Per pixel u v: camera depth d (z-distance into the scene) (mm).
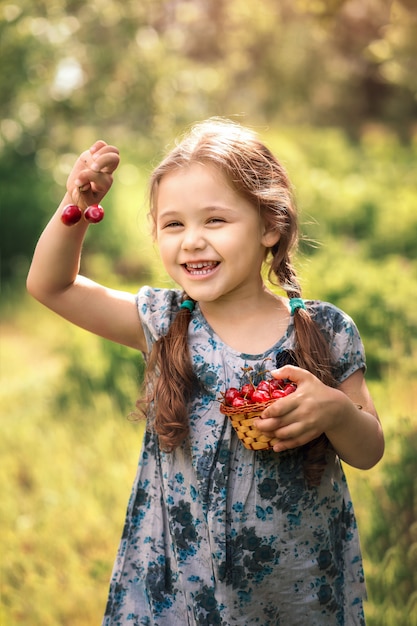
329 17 7070
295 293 2588
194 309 2549
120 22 14977
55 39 14094
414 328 7160
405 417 4941
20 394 7008
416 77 10039
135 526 2602
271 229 2486
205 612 2469
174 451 2494
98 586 4004
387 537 4016
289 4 22297
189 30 21750
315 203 12617
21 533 4555
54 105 14766
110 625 2578
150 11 16047
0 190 13023
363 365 2551
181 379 2453
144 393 2631
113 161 2373
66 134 15078
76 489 5039
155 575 2529
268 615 2496
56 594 3936
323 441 2459
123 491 4922
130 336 2623
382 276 7859
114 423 5875
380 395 5840
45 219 12438
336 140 21125
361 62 25000
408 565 3797
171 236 2420
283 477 2447
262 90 26547
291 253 2607
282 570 2465
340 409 2273
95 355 6789
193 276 2393
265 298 2561
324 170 16953
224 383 2445
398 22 8492
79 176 2375
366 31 11016
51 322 9438
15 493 5098
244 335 2500
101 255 11398
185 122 16500
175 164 2420
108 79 15094
